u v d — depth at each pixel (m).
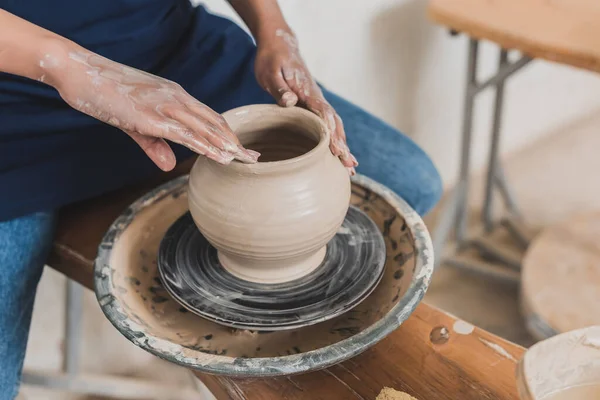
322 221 0.79
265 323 0.79
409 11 2.03
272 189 0.77
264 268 0.84
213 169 0.79
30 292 1.07
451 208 2.05
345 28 1.92
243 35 1.28
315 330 0.82
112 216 1.11
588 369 0.68
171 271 0.87
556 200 2.39
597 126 2.80
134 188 1.16
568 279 1.77
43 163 1.03
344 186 0.83
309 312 0.80
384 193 1.00
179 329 0.83
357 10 1.91
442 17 1.58
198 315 0.82
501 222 2.25
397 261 0.90
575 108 2.81
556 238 1.92
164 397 1.65
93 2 1.02
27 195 1.02
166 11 1.15
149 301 0.87
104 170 1.07
